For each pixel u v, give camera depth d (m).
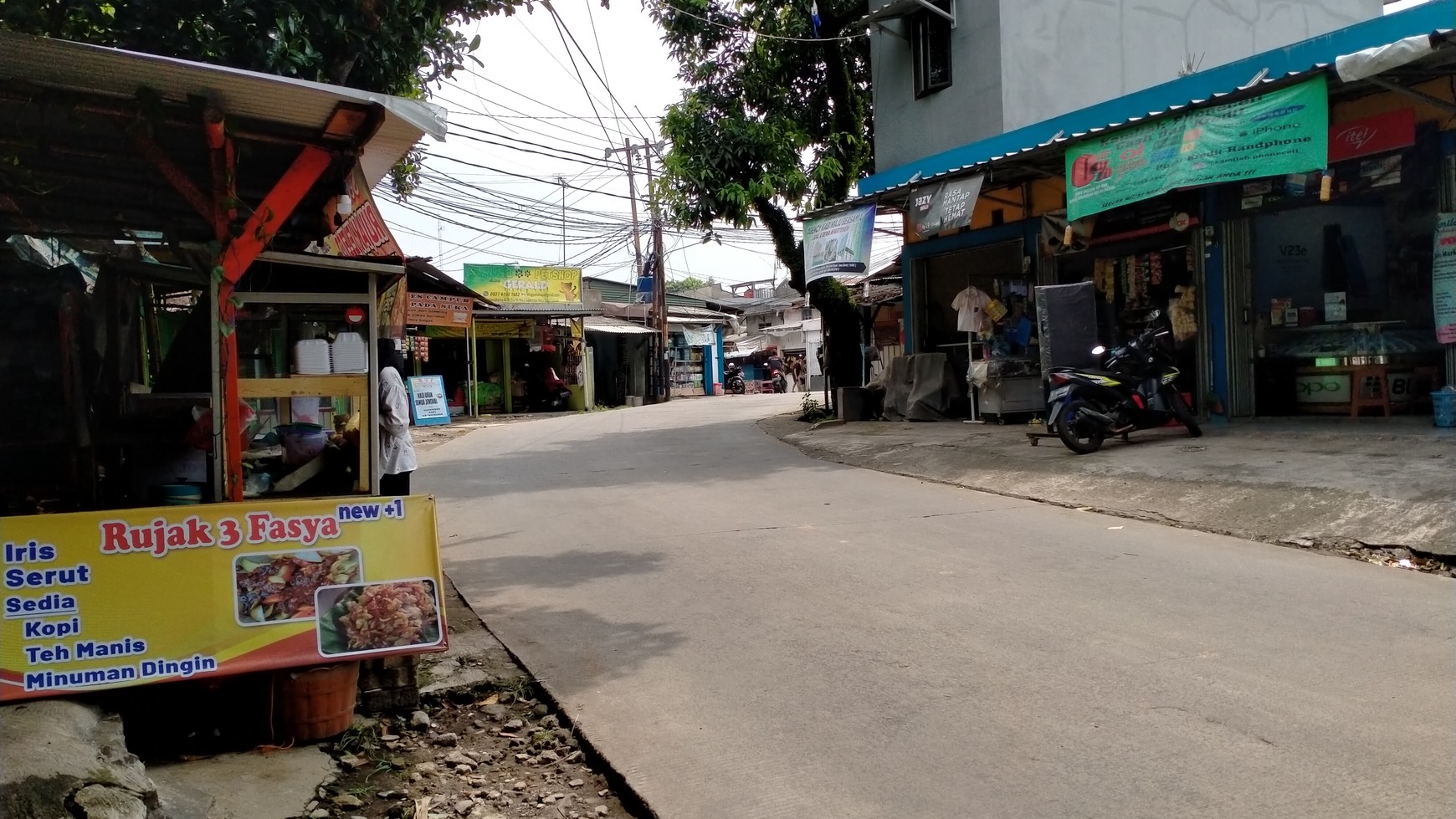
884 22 16.31
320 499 4.45
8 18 5.12
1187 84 11.16
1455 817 2.98
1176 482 8.20
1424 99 8.48
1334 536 6.56
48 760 3.18
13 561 3.94
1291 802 3.13
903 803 3.30
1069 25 13.71
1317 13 12.34
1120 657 4.54
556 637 5.34
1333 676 4.19
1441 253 9.15
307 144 4.77
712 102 17.02
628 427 19.06
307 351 5.00
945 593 5.76
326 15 5.65
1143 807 3.16
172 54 5.41
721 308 46.91
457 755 4.07
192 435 4.74
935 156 14.98
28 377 4.62
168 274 5.66
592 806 3.60
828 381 17.89
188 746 4.20
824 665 4.65
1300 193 10.29
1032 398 13.45
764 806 3.34
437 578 4.54
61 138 4.58
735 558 6.91
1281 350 10.80
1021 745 3.67
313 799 3.70
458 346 27.83
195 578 4.16
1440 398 9.05
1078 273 13.16
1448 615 4.98
